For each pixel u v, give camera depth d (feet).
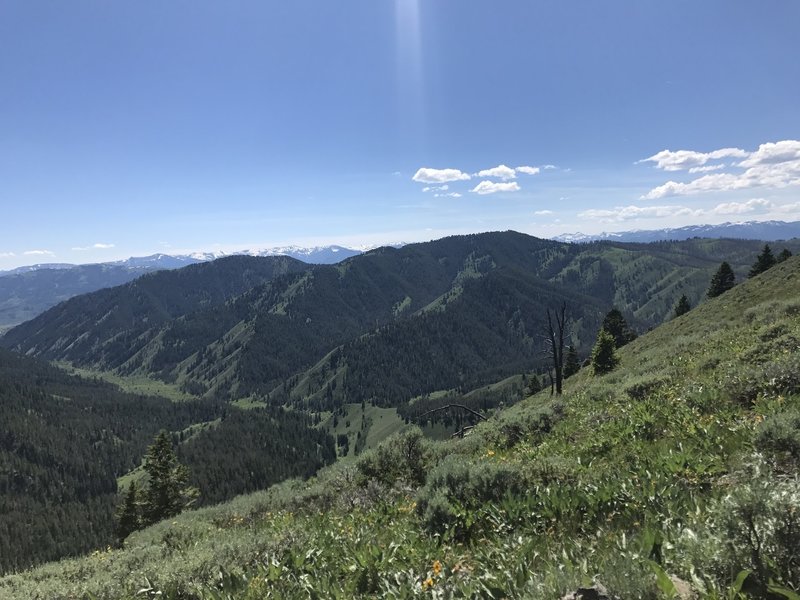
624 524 16.57
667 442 26.40
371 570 17.20
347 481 41.16
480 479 23.31
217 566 21.57
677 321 168.86
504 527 19.19
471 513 20.53
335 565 18.79
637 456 25.45
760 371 31.53
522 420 47.39
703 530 12.73
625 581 10.85
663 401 36.73
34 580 34.22
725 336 65.51
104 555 38.63
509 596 12.92
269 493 51.57
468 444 47.93
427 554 17.99
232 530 34.73
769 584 9.39
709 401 31.86
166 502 180.75
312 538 22.86
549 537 17.12
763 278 147.43
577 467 25.54
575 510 18.97
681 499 16.35
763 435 18.72
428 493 23.90
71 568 35.70
